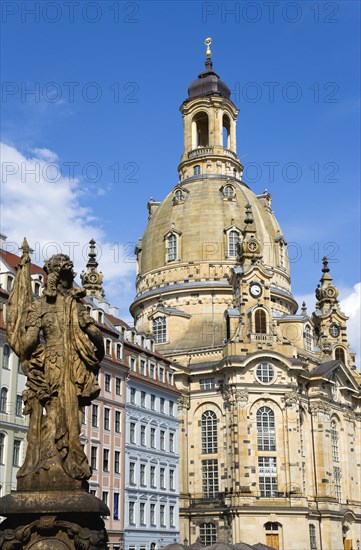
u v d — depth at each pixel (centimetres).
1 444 6700
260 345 11138
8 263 7856
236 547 6025
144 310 13238
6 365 6912
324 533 11125
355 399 12975
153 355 10094
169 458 9975
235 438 10594
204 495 11012
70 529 1648
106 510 1741
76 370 1800
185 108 14775
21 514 1664
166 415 10106
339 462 12119
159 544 9250
